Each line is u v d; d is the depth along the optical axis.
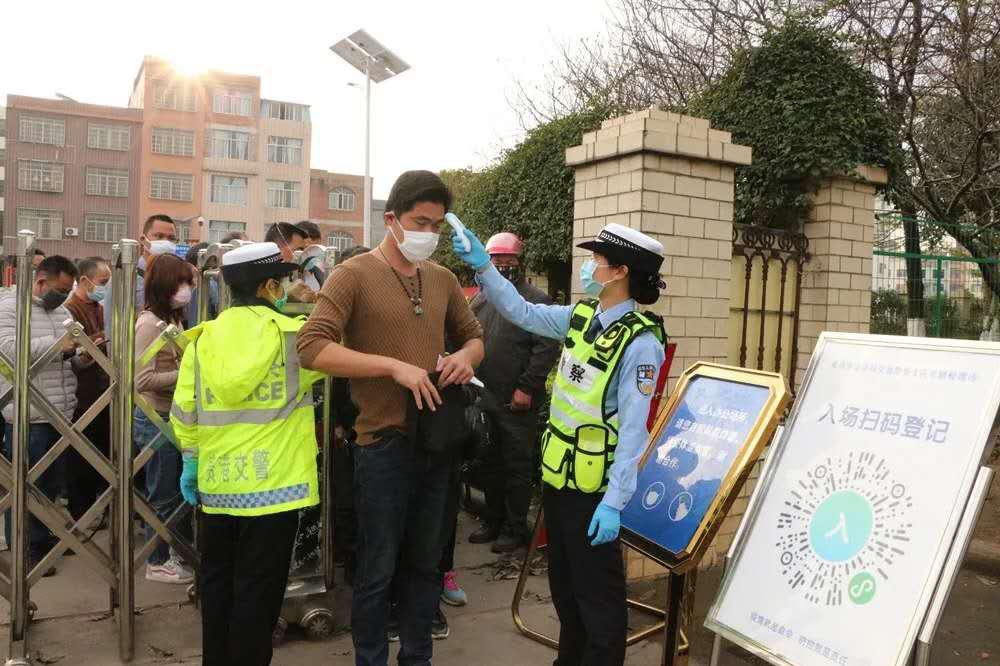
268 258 2.78
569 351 2.71
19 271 3.05
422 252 2.78
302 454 2.78
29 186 41.69
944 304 7.74
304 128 46.41
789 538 2.47
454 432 2.83
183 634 3.48
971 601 4.09
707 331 4.24
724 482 2.59
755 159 5.22
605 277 2.68
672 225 4.07
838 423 2.53
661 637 3.52
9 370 3.10
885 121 5.14
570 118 7.48
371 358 2.66
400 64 13.95
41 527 4.48
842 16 7.76
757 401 2.73
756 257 4.75
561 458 2.63
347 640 3.45
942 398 2.29
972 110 7.51
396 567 3.06
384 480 2.78
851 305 5.05
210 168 44.34
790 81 5.16
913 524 2.18
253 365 2.61
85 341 3.18
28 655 3.17
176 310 3.93
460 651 3.37
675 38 10.39
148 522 3.38
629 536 2.86
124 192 43.25
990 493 5.62
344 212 48.59
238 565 2.70
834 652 2.18
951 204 7.80
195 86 43.72
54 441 4.73
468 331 3.13
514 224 8.04
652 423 3.60
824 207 4.98
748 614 2.45
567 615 2.81
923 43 7.52
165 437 3.28
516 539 4.60
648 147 3.90
